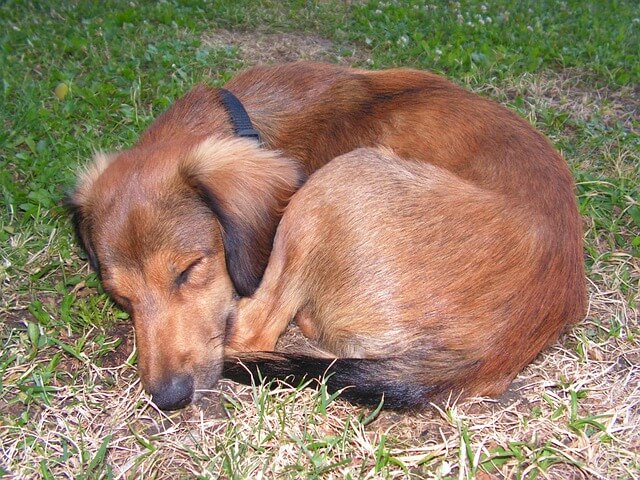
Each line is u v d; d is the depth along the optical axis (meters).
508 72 1.19
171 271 0.67
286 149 0.80
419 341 0.64
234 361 0.67
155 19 1.41
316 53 1.30
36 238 0.85
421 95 0.79
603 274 0.81
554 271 0.65
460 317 0.63
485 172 0.71
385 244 0.67
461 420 0.63
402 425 0.64
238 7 1.47
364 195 0.68
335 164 0.70
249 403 0.66
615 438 0.62
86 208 0.71
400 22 1.41
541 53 1.28
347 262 0.68
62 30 1.34
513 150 0.72
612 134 1.05
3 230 0.85
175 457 0.61
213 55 1.24
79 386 0.68
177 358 0.65
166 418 0.65
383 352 0.66
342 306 0.68
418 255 0.66
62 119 1.02
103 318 0.75
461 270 0.64
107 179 0.70
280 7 1.51
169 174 0.69
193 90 0.81
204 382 0.67
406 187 0.68
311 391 0.66
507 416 0.65
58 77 1.14
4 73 1.14
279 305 0.72
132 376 0.69
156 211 0.67
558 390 0.68
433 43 1.30
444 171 0.70
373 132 0.78
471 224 0.66
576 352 0.72
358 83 0.82
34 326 0.72
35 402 0.66
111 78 1.15
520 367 0.65
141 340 0.66
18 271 0.81
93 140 0.99
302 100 0.81
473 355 0.63
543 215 0.67
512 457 0.61
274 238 0.72
